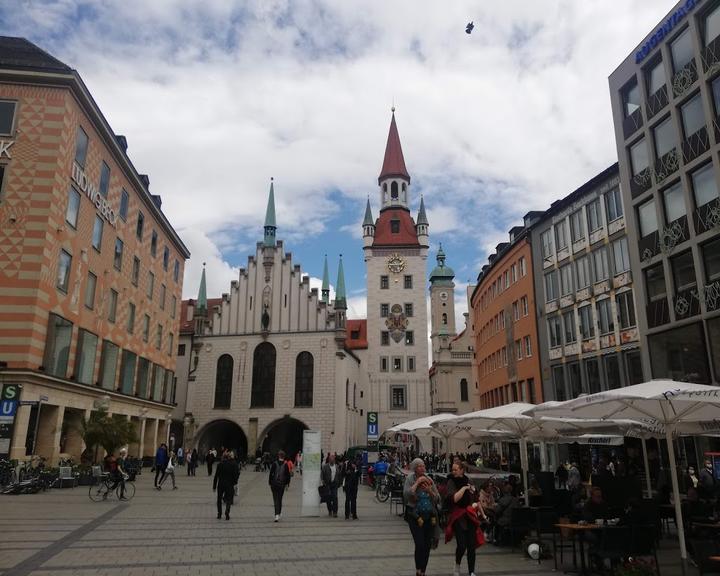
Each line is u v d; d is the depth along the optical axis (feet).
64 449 104.06
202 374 218.38
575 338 118.93
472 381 272.72
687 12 87.76
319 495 66.44
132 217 134.82
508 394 154.81
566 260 123.24
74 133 100.99
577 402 38.29
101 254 116.06
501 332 160.76
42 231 91.56
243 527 54.29
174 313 174.70
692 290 84.33
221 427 223.10
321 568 36.22
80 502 70.44
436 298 364.38
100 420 94.07
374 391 257.14
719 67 81.20
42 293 90.84
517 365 146.61
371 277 273.33
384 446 184.65
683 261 87.51
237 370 216.13
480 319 192.65
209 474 132.16
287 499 86.94
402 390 257.34
